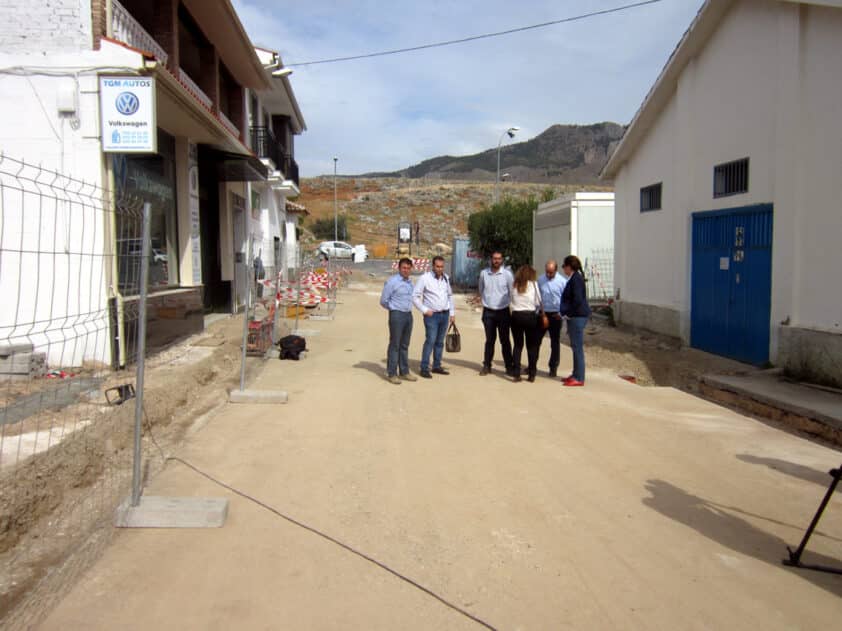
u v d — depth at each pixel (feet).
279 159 86.17
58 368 27.43
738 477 19.48
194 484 17.74
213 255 58.70
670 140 46.65
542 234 80.28
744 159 37.86
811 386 31.07
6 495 14.44
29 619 11.25
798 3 32.40
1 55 29.09
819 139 31.83
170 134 42.68
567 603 12.32
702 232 42.70
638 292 53.01
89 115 29.40
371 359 39.19
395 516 16.08
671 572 13.58
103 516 15.55
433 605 12.12
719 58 40.11
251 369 34.71
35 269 27.99
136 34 36.06
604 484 18.62
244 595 12.23
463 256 117.08
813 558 14.34
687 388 35.24
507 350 35.04
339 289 97.96
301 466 19.54
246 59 57.47
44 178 28.81
